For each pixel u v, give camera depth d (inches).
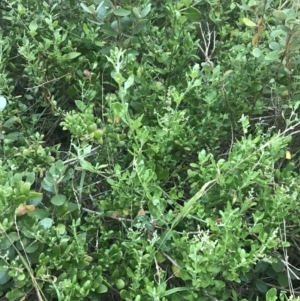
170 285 46.9
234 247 41.8
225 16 73.2
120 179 44.6
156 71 59.3
